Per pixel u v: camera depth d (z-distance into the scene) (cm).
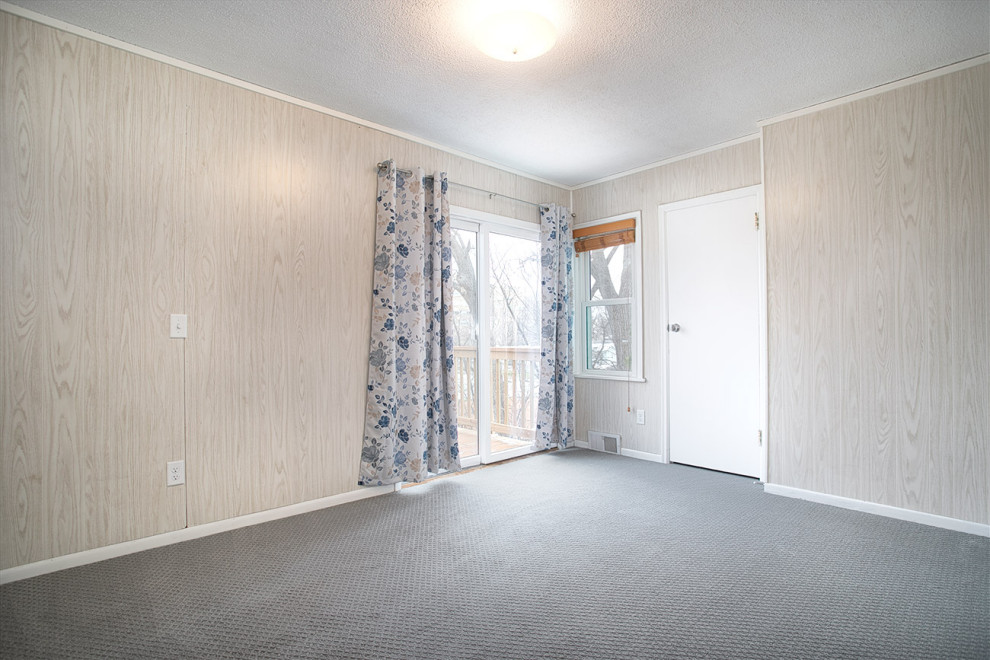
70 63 212
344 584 197
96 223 217
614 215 418
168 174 237
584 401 441
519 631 165
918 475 258
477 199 377
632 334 405
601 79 262
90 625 169
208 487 247
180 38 223
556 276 421
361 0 197
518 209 409
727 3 200
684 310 374
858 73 258
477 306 382
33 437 203
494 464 382
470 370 378
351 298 302
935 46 233
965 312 245
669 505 288
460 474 354
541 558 220
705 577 202
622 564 214
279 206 273
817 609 178
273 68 250
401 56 239
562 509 282
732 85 269
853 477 279
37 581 199
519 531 251
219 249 252
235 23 212
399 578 202
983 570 206
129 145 226
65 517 210
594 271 436
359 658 152
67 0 196
